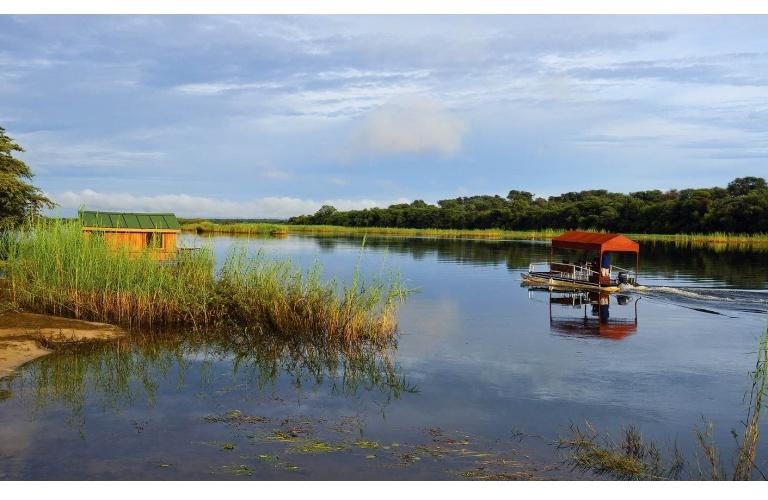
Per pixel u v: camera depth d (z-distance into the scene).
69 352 14.75
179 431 9.70
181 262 21.59
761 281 33.19
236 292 18.59
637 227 99.12
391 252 56.62
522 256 53.31
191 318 17.95
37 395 11.45
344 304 17.52
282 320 17.28
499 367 14.47
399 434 9.79
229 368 13.79
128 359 14.30
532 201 135.00
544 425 10.40
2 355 13.86
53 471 8.09
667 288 29.41
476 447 9.29
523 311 23.44
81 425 9.89
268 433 9.69
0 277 20.83
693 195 96.19
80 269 18.89
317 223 148.75
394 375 13.56
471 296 27.70
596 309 24.12
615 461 8.67
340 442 9.37
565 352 16.22
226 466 8.34
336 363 14.50
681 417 11.01
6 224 24.73
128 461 8.48
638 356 15.83
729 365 14.90
